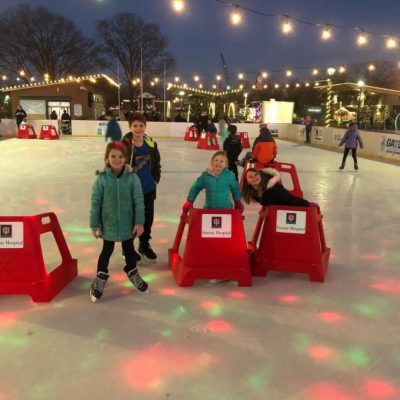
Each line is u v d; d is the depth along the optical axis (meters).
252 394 2.27
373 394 2.29
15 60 44.38
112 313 3.11
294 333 2.89
